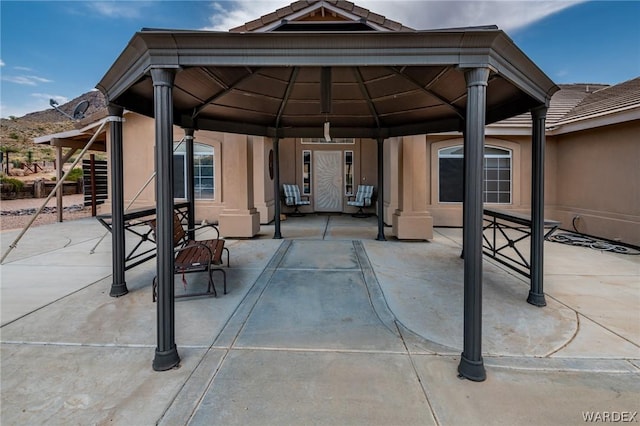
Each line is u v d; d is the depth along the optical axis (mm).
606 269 5090
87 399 2146
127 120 9875
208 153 9906
